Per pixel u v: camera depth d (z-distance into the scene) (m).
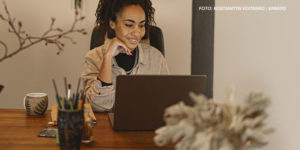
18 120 1.51
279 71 0.86
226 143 0.73
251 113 0.76
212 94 1.58
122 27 2.29
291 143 0.82
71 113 1.10
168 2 2.57
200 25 1.67
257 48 0.97
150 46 2.32
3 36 2.54
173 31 2.60
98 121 1.53
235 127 0.75
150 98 1.31
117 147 1.20
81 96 1.17
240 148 0.74
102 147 1.19
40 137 1.28
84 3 2.53
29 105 1.57
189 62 2.64
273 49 0.89
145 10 2.32
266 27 0.93
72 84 2.65
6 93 2.62
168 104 1.33
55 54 2.59
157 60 2.32
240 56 1.09
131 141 1.26
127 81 1.27
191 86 1.31
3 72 2.59
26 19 2.53
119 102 1.31
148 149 1.19
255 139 0.74
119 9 2.28
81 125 1.13
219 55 1.37
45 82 2.63
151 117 1.35
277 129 0.88
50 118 1.57
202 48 1.68
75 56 2.60
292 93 0.81
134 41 2.28
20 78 2.61
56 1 2.52
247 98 0.76
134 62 2.29
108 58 2.17
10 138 1.26
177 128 0.76
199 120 0.77
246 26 1.05
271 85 0.89
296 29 0.81
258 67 0.96
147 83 1.28
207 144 0.73
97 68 2.21
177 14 2.58
